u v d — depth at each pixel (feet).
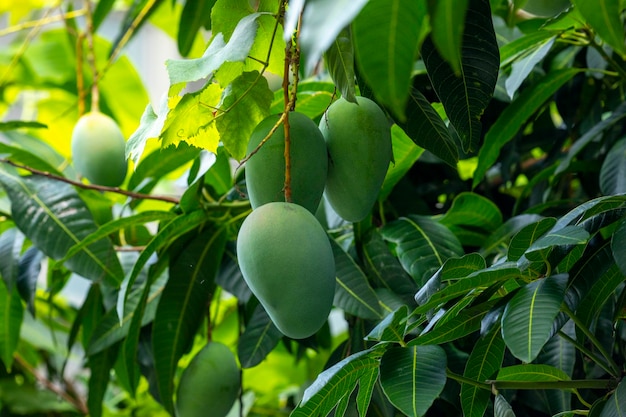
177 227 5.62
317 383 4.12
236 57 4.10
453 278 4.34
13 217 5.97
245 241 4.10
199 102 4.46
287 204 4.14
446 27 3.06
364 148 4.33
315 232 4.10
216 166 6.06
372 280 5.53
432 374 4.18
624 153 5.42
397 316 4.18
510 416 4.19
